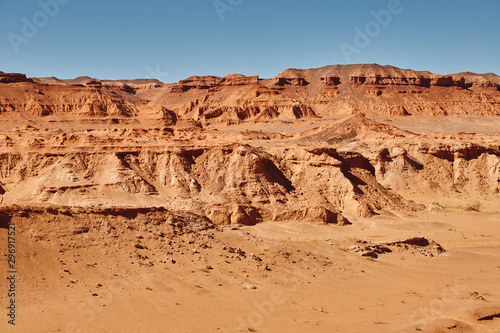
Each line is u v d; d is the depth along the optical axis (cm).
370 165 11225
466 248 6312
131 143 9300
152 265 3978
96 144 9150
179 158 8581
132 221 4459
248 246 4900
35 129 16538
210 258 4359
